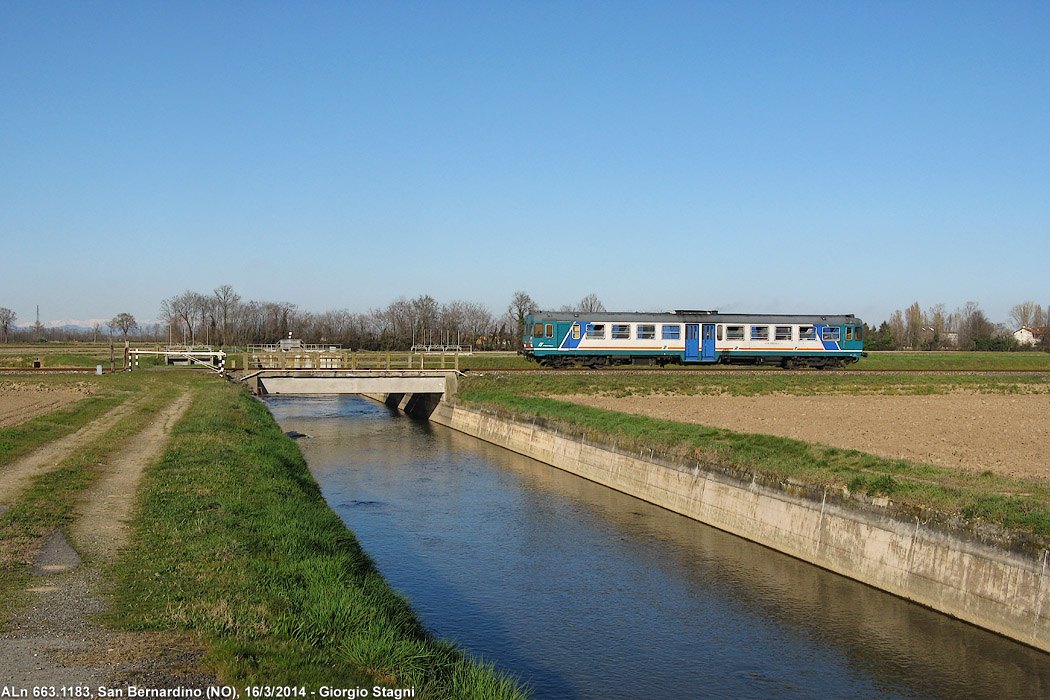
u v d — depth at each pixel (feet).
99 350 358.64
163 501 60.59
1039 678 53.31
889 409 144.56
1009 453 92.89
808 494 79.56
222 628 36.22
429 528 90.43
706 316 203.92
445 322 444.96
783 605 66.80
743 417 132.05
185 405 136.87
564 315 199.31
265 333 477.36
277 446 101.91
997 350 401.49
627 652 57.47
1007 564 58.34
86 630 35.32
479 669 41.68
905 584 67.36
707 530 91.15
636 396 170.91
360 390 187.83
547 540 86.17
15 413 116.67
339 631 39.45
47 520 53.83
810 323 207.10
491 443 159.12
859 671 54.85
